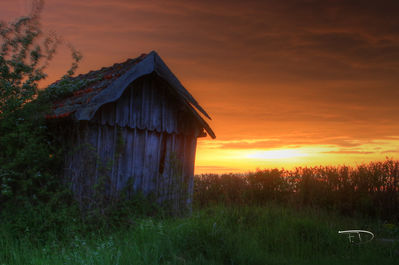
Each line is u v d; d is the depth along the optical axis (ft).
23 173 30.09
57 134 33.27
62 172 32.04
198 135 40.22
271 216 35.60
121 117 33.14
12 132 30.35
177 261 20.95
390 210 42.86
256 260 23.06
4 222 27.45
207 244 22.99
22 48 37.24
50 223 26.99
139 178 34.47
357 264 24.63
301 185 47.47
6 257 23.08
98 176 31.32
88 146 30.40
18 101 32.96
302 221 33.17
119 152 32.89
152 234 24.99
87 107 29.68
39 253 23.68
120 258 20.89
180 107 38.17
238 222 32.09
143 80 35.12
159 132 36.55
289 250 27.76
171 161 37.11
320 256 26.68
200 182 50.90
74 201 29.76
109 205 31.22
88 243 25.59
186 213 37.01
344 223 37.24
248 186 49.49
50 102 35.78
